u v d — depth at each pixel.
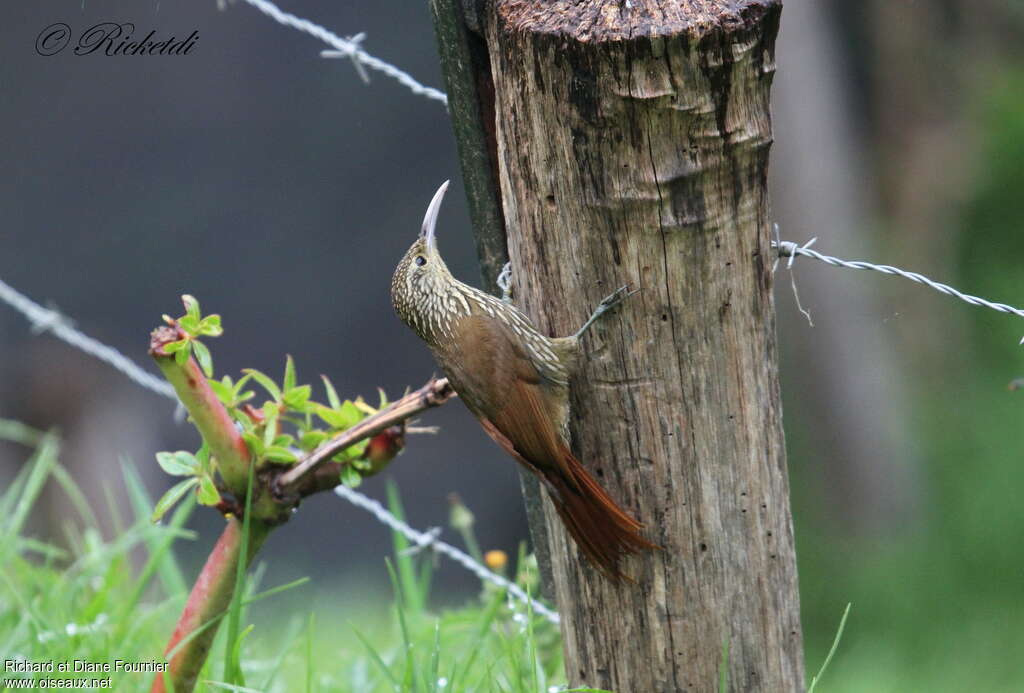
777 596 3.98
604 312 3.79
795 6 16.84
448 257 19.34
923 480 16.84
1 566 5.33
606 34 3.51
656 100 3.53
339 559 18.30
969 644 13.45
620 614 4.01
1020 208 18.00
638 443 3.87
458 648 5.82
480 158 4.53
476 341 4.38
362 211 19.52
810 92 16.94
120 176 19.41
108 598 5.56
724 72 3.52
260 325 19.62
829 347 17.19
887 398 17.16
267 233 19.52
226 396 4.46
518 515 18.70
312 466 4.42
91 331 19.30
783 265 16.25
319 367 19.67
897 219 18.52
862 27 18.70
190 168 19.28
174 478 16.92
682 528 3.89
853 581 15.59
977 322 17.70
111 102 19.06
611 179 3.65
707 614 3.93
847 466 17.27
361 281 19.59
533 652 4.09
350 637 7.10
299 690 5.15
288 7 18.83
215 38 18.84
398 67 18.95
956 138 18.47
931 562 15.30
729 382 3.81
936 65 18.62
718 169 3.62
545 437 4.00
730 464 3.86
